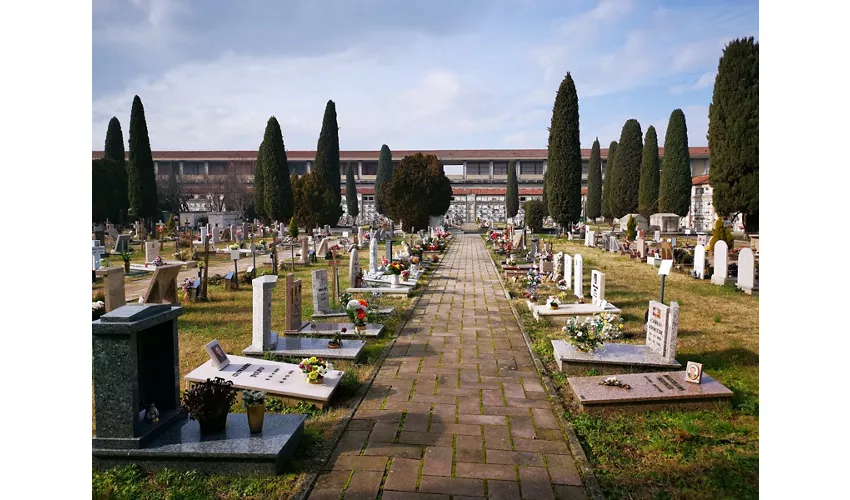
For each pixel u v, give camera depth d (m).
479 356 8.78
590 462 5.09
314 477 4.76
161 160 80.25
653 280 18.02
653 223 44.97
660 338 8.05
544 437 5.64
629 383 6.78
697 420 6.07
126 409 4.89
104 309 10.66
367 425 5.94
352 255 15.41
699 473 4.89
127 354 4.87
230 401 5.31
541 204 47.00
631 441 5.58
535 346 9.34
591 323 8.59
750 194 24.62
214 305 13.60
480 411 6.36
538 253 24.12
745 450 5.35
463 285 17.31
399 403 6.63
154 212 41.03
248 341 9.72
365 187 85.31
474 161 89.38
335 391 6.82
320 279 11.76
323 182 44.56
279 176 43.09
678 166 43.03
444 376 7.72
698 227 56.28
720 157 25.50
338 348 8.65
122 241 27.86
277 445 4.96
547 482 4.71
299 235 44.31
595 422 6.00
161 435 5.17
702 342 9.54
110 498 4.44
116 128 49.84
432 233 40.97
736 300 14.03
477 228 61.97
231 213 55.56
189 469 4.85
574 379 6.94
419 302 14.07
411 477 4.79
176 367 5.56
